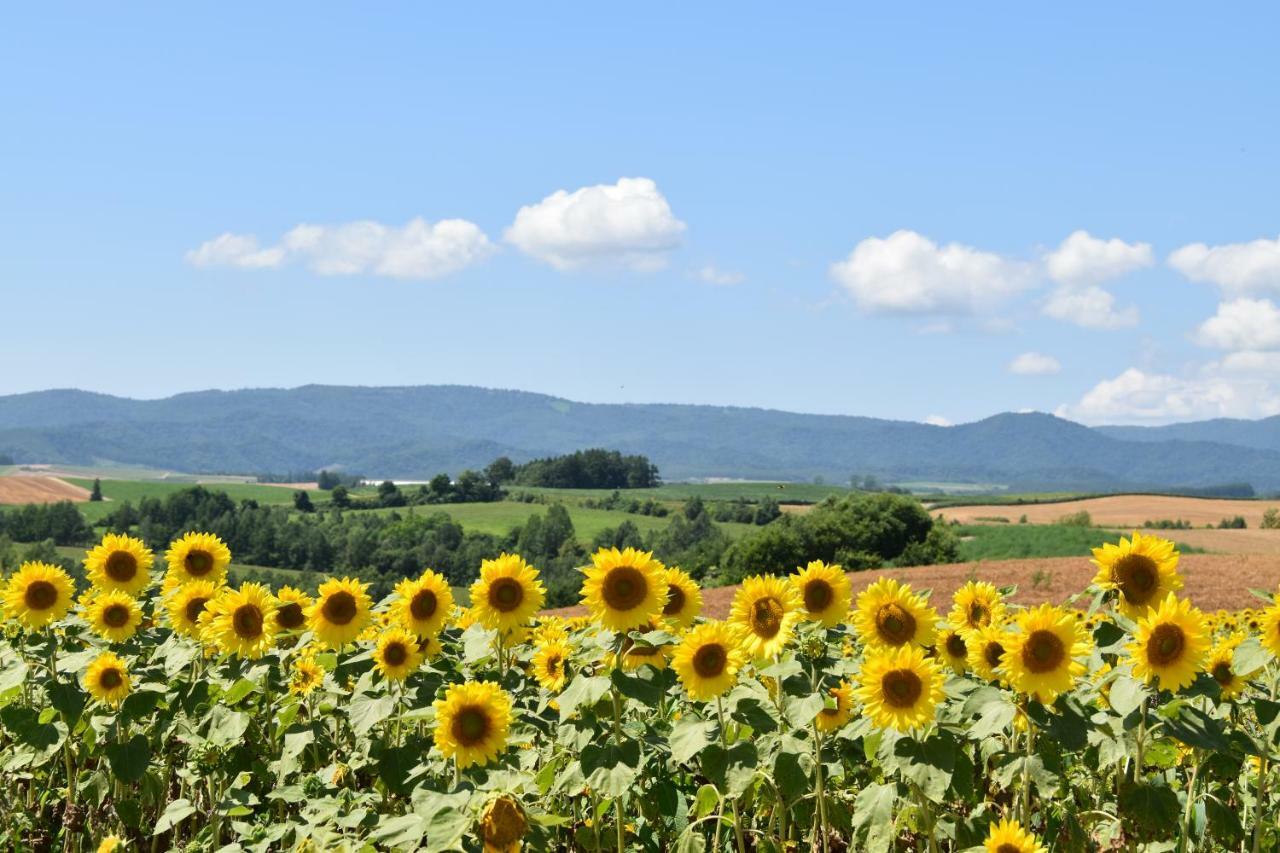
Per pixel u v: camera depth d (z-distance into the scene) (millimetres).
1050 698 6039
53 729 8281
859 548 93375
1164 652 6016
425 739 7871
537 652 8539
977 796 7648
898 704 6047
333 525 168500
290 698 9031
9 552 104875
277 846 7160
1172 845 6582
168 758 9367
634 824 7520
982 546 99438
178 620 9867
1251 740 6301
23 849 7973
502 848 5430
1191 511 136375
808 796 7359
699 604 7766
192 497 160250
